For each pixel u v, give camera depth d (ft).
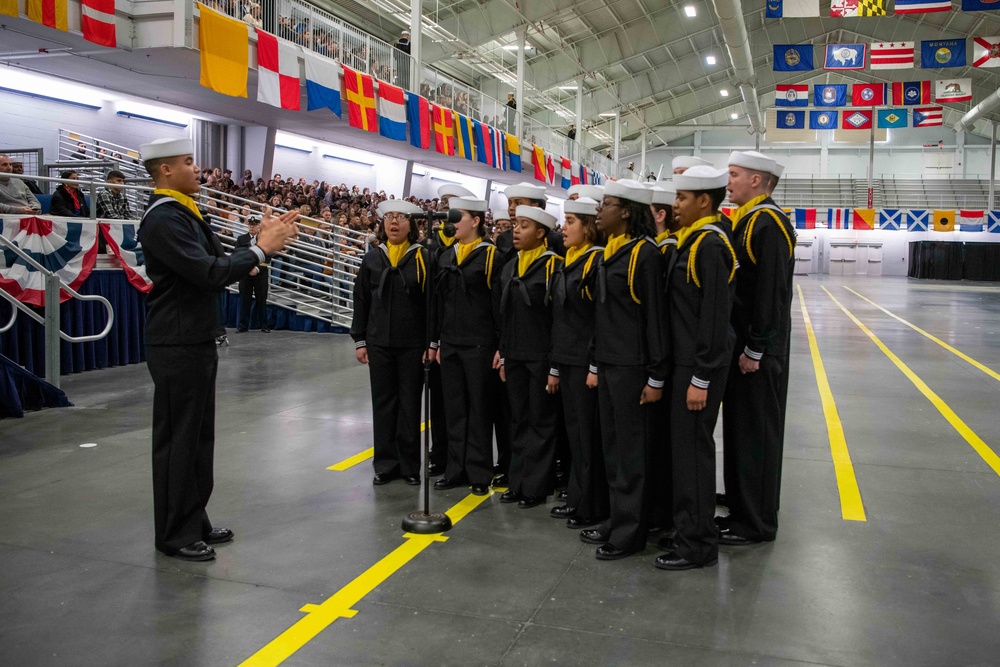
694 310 12.42
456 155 69.36
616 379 13.07
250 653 10.02
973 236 146.72
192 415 12.89
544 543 13.91
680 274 12.51
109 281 31.53
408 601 11.51
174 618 10.94
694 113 151.74
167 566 12.69
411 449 17.24
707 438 12.69
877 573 12.71
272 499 16.20
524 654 10.03
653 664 9.82
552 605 11.43
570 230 14.40
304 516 15.19
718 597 11.75
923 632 10.71
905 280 128.36
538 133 94.17
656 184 15.35
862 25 114.11
